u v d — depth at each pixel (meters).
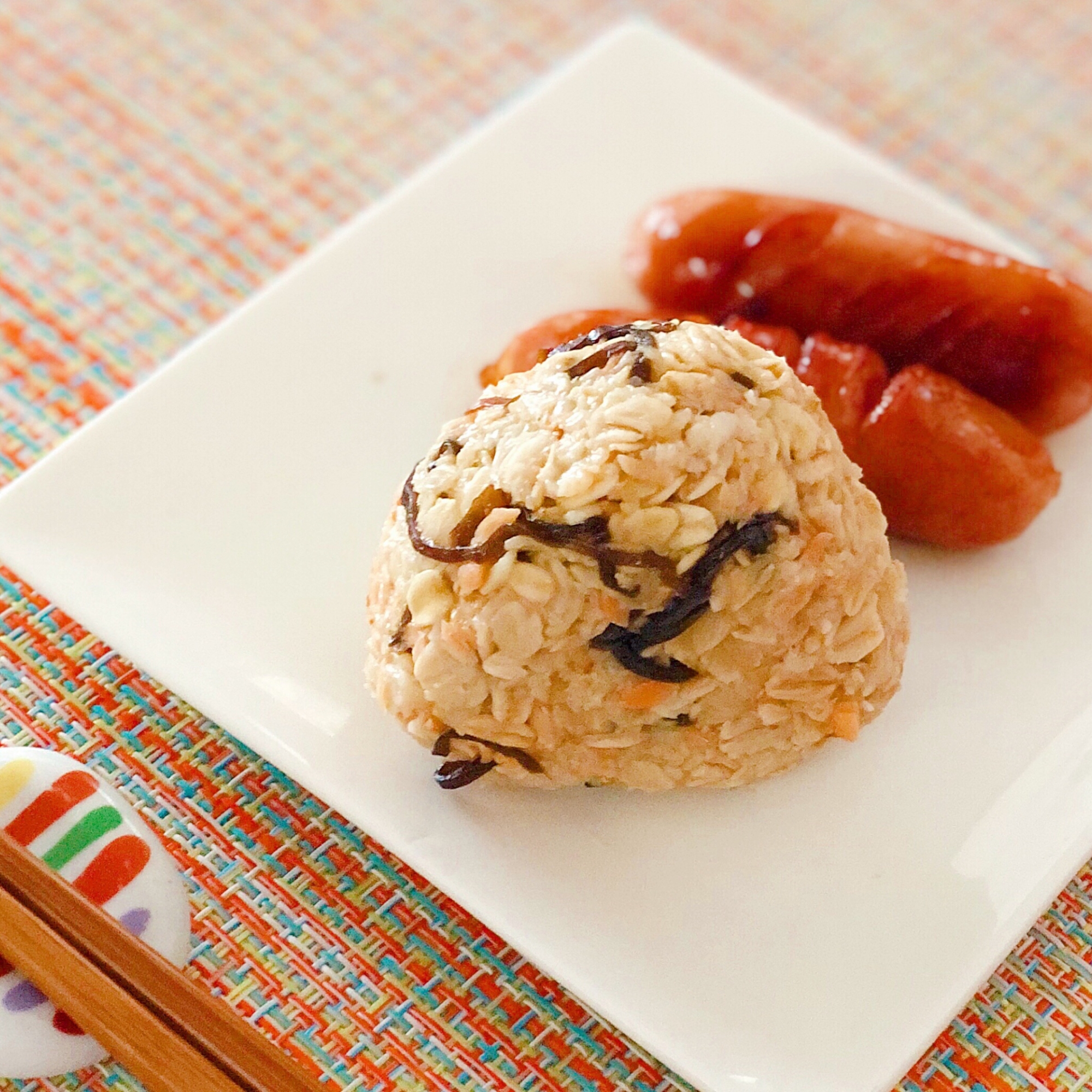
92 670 0.54
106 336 0.59
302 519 0.55
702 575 0.50
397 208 0.58
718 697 0.51
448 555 0.51
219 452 0.55
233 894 0.52
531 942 0.51
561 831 0.52
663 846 0.52
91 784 0.52
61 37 0.64
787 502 0.51
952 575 0.55
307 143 0.63
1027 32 0.66
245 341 0.56
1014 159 0.64
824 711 0.52
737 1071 0.50
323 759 0.52
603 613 0.50
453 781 0.52
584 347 0.52
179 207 0.61
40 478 0.54
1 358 0.58
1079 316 0.55
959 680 0.54
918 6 0.66
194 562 0.54
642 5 0.66
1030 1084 0.51
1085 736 0.53
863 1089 0.50
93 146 0.62
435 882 0.51
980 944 0.51
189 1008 0.50
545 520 0.50
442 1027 0.52
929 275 0.56
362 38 0.65
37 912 0.50
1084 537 0.55
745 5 0.66
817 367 0.55
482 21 0.65
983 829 0.52
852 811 0.52
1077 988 0.52
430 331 0.57
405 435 0.56
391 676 0.51
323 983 0.52
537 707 0.51
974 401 0.55
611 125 0.60
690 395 0.51
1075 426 0.57
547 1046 0.52
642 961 0.51
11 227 0.60
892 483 0.54
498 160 0.59
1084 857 0.52
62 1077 0.51
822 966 0.51
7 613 0.55
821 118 0.64
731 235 0.57
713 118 0.60
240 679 0.53
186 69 0.64
